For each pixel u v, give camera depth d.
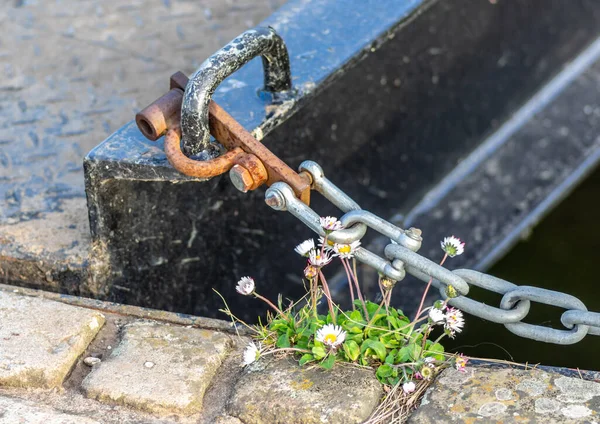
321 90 3.28
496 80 5.02
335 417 2.13
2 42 4.43
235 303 3.75
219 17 4.68
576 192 5.63
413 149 4.64
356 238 2.30
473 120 5.02
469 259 5.11
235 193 3.50
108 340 2.46
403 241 2.24
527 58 5.14
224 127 2.50
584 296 4.88
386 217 4.71
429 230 4.98
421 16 4.09
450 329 2.29
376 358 2.30
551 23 5.16
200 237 3.38
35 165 3.55
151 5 4.78
